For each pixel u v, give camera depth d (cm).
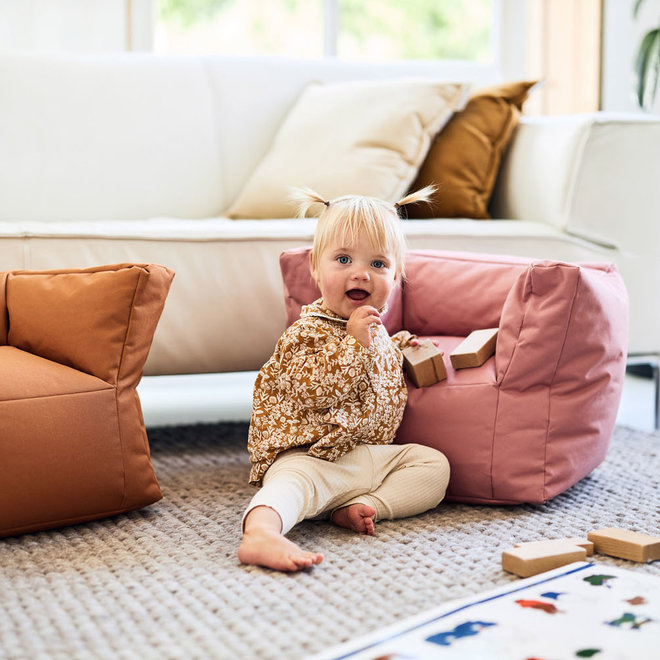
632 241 203
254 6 327
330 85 237
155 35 308
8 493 124
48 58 230
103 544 125
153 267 137
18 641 95
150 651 92
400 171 212
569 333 137
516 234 196
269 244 183
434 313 159
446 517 139
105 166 229
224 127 241
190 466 170
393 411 142
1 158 221
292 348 137
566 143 200
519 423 139
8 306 144
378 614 101
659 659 87
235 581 111
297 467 130
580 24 297
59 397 129
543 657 88
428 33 349
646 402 238
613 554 121
